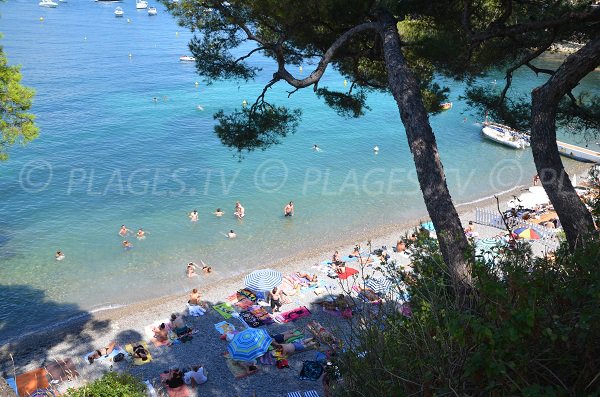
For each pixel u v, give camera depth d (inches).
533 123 278.2
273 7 395.2
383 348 191.2
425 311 184.1
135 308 853.2
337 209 1316.4
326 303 780.0
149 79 2795.3
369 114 2207.2
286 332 720.3
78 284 955.3
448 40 403.2
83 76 2780.5
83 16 5733.3
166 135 1889.8
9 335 791.7
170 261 1046.4
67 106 2201.0
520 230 994.1
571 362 149.2
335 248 1085.8
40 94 2359.7
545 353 151.6
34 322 828.6
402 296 223.0
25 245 1100.5
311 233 1182.3
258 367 659.4
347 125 2052.2
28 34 4146.2
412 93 296.5
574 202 264.4
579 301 156.2
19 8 6077.8
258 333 655.1
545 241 932.6
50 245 1103.6
